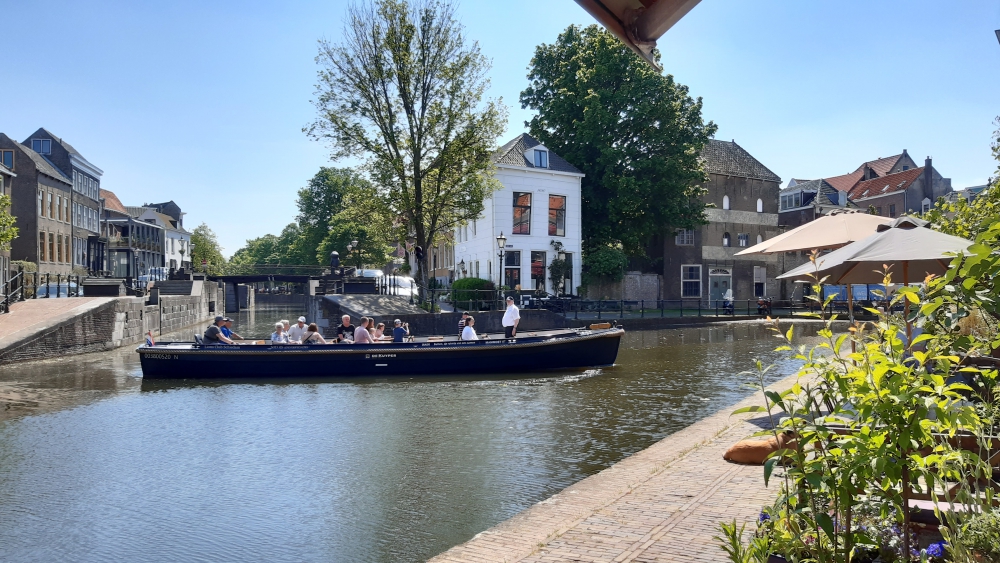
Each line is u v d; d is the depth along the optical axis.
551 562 4.33
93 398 14.49
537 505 5.84
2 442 10.29
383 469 8.49
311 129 29.84
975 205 13.62
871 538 2.91
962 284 2.68
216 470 8.62
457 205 30.33
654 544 4.52
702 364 19.19
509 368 18.55
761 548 2.84
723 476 6.19
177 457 9.32
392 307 28.42
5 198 26.41
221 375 17.50
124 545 6.16
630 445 9.52
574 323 31.23
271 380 17.28
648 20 2.84
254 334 31.73
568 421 11.34
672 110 40.22
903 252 7.77
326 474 8.34
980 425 2.72
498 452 9.24
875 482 3.04
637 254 43.84
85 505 7.29
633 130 40.97
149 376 17.39
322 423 11.59
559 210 38.88
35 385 16.30
